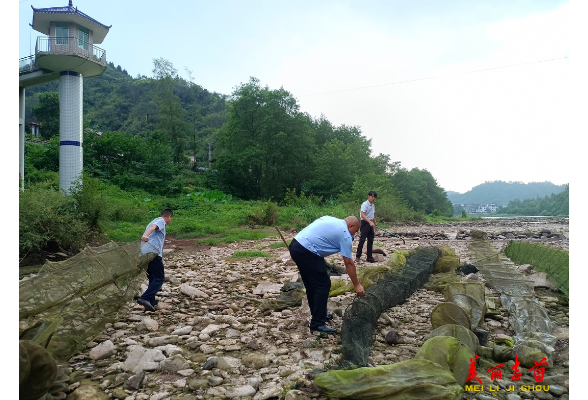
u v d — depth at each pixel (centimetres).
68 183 2202
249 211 2311
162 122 5109
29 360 277
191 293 648
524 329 448
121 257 521
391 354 400
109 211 1371
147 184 3372
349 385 299
